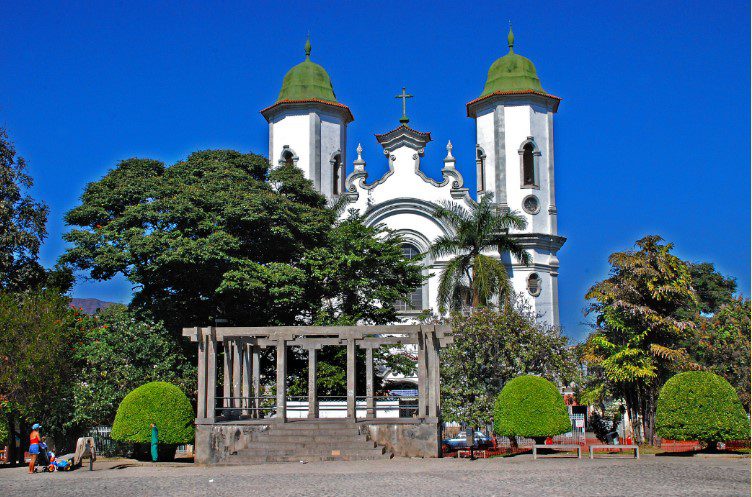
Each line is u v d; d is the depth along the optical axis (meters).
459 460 23.23
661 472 18.81
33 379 28.05
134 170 34.69
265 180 38.44
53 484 19.27
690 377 24.42
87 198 33.81
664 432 24.52
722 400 24.03
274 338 25.64
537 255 47.03
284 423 25.06
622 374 30.78
